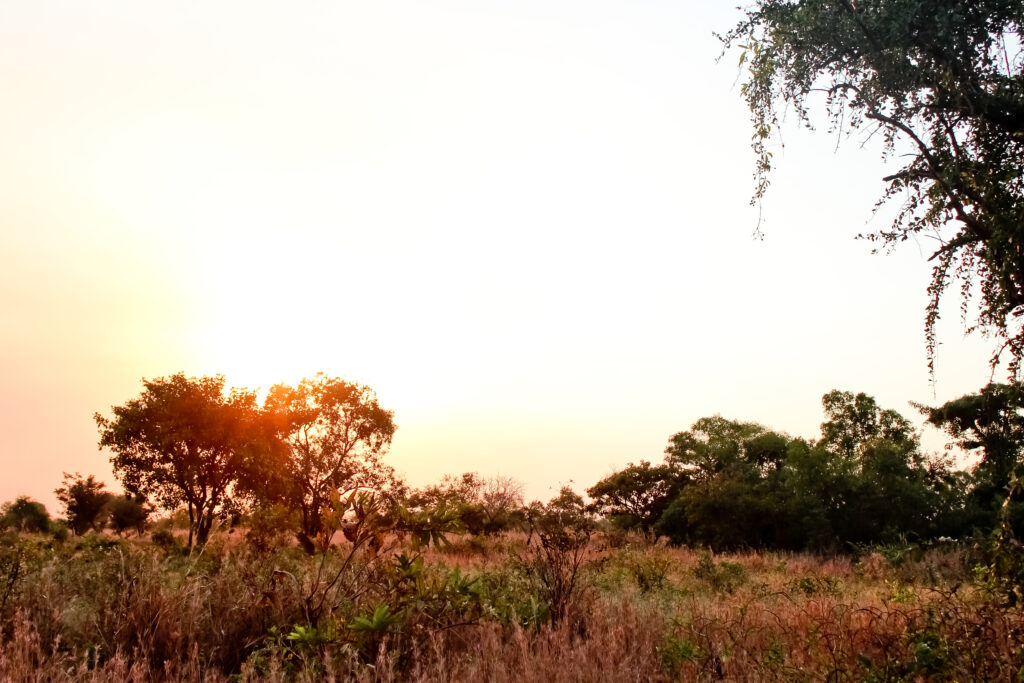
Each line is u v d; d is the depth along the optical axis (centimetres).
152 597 650
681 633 724
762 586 1230
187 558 967
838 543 2880
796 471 3098
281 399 2953
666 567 1508
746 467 3516
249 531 1199
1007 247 542
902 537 2172
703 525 3195
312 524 2783
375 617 598
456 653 605
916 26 600
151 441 2742
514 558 988
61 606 668
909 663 553
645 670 579
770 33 645
